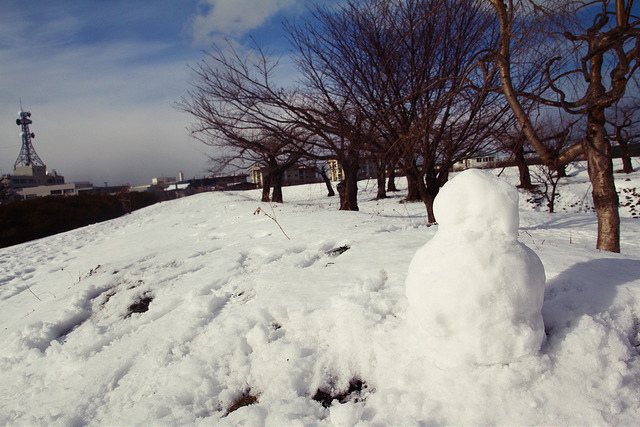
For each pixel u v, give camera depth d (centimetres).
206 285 490
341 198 1556
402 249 477
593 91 419
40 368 386
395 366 258
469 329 212
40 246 1461
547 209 1709
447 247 225
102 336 411
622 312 248
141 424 257
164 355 338
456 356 220
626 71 380
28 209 2144
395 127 916
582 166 2769
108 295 555
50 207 2294
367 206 1900
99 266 777
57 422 280
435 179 1164
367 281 375
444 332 219
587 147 443
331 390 269
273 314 354
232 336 333
